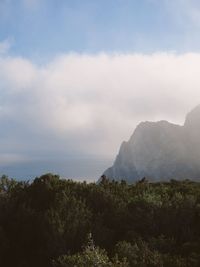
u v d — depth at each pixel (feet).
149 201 73.97
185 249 57.98
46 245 62.39
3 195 76.02
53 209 67.82
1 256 61.11
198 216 69.31
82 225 65.57
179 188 87.04
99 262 50.06
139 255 55.21
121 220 69.62
